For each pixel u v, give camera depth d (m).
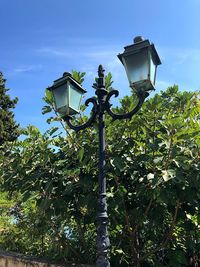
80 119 6.14
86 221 5.76
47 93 6.34
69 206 5.96
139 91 4.56
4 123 25.53
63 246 6.31
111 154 5.49
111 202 5.13
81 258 6.26
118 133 5.78
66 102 4.97
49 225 6.58
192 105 6.44
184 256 5.46
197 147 5.06
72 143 6.04
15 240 7.35
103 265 4.30
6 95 27.38
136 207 5.39
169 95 6.59
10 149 6.74
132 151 5.53
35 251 7.04
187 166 4.71
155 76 4.73
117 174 5.14
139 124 5.61
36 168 6.14
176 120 5.05
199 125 5.42
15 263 6.33
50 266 5.93
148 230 5.61
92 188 5.51
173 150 4.83
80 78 6.43
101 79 4.91
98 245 4.38
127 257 5.75
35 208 6.94
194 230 5.66
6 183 6.30
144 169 5.31
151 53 4.51
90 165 5.72
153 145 5.00
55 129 6.38
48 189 5.55
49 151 6.22
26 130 6.53
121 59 4.60
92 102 4.91
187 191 4.91
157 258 5.78
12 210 7.61
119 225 5.70
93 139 5.93
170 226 5.48
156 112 5.66
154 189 4.81
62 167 5.98
